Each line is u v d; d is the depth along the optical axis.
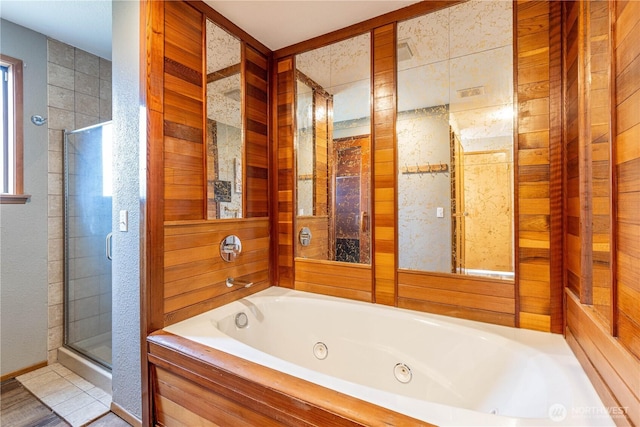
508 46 1.45
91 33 2.19
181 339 1.33
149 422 1.40
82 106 2.42
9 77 2.05
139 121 1.43
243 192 1.94
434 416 0.81
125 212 1.51
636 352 0.69
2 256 2.01
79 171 2.25
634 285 0.71
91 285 2.21
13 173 2.06
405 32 1.70
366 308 1.72
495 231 1.49
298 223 2.09
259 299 1.91
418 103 1.67
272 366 1.09
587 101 1.04
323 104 1.98
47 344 2.20
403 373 1.56
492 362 1.31
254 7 1.69
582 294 1.08
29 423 1.57
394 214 1.74
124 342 1.53
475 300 1.53
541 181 1.38
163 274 1.47
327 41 1.94
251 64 2.00
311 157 2.03
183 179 1.56
